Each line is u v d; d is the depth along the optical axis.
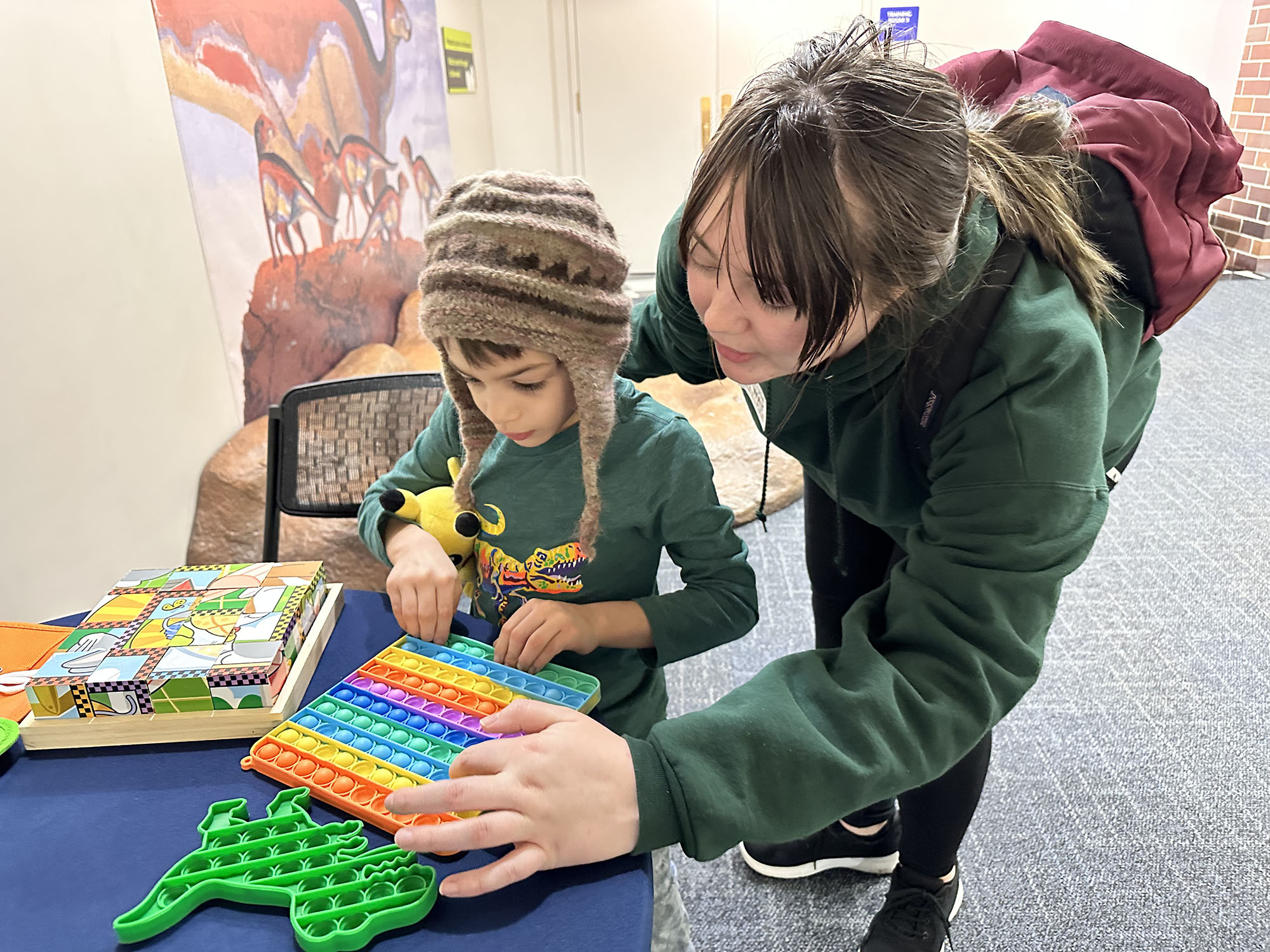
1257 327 3.66
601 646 0.85
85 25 1.33
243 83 1.72
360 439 1.32
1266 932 1.21
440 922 0.55
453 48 3.28
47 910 0.56
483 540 0.94
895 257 0.56
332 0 2.05
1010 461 0.61
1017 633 0.61
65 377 1.32
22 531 1.25
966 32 3.90
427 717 0.72
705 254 0.59
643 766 0.56
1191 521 2.27
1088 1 3.96
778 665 0.66
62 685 0.69
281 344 1.90
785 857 1.31
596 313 0.75
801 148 0.52
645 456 0.87
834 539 1.11
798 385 0.82
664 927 0.92
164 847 0.61
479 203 0.74
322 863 0.58
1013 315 0.65
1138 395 0.88
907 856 1.09
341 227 2.13
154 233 1.50
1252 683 1.69
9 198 1.21
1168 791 1.45
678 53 3.78
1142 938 1.21
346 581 1.75
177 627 0.76
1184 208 0.81
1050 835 1.37
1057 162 0.72
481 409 0.83
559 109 3.84
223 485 1.66
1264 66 4.09
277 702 0.71
